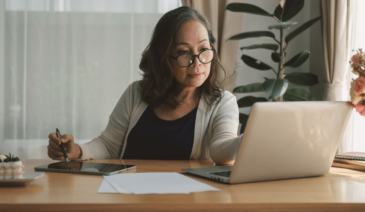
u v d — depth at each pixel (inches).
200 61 48.1
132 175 34.1
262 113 28.7
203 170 36.9
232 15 109.2
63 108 113.4
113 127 56.7
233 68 109.6
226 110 54.1
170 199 24.9
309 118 31.6
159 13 115.6
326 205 24.6
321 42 108.3
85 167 38.8
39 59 112.5
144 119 55.2
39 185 30.1
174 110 55.2
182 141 53.2
